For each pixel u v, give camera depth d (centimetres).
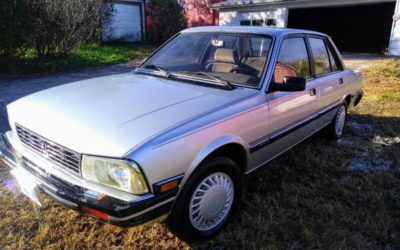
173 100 254
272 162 394
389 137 486
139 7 1955
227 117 249
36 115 242
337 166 386
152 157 200
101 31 1538
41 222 267
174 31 1895
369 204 310
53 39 1012
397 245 258
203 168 235
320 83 387
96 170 202
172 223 233
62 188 213
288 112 323
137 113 229
